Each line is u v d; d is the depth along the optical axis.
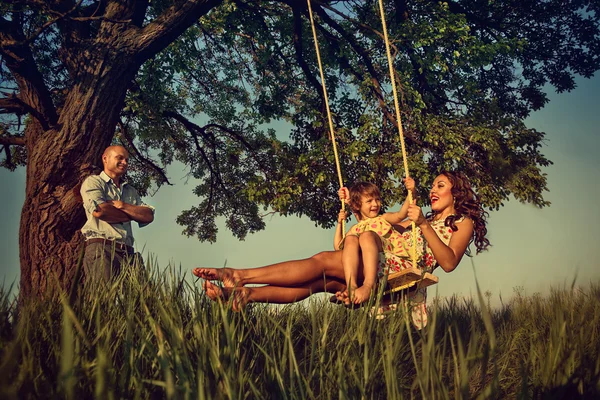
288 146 12.80
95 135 7.78
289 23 12.61
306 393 1.85
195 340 1.86
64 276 7.21
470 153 11.21
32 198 7.49
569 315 1.90
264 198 11.55
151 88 11.65
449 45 10.73
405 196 10.72
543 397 1.66
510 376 2.40
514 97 13.68
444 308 3.48
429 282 2.95
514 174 10.88
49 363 1.70
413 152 11.16
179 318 2.03
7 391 1.14
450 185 3.70
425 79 11.64
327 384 1.86
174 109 13.34
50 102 8.11
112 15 8.16
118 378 1.67
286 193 11.05
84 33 8.34
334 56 12.38
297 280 2.95
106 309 2.31
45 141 7.69
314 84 12.62
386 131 11.23
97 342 1.80
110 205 4.59
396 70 11.24
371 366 1.85
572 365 1.70
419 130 11.08
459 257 3.49
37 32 7.02
